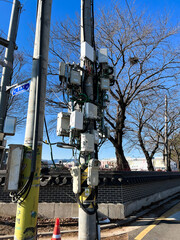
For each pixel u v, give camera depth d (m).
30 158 3.33
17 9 6.97
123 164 12.94
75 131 4.49
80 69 4.80
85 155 4.37
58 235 3.67
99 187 7.40
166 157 18.23
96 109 4.70
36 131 3.36
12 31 6.73
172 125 21.36
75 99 4.67
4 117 6.04
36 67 3.73
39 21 3.93
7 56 6.47
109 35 12.38
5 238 4.95
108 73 5.32
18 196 3.14
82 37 5.16
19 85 5.17
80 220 4.05
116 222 6.57
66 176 7.27
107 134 5.21
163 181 13.73
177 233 5.71
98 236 4.07
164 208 9.60
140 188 9.45
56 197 7.18
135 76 13.12
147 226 6.38
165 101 17.48
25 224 3.06
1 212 6.96
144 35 12.20
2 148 5.71
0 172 7.28
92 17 5.51
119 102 13.27
